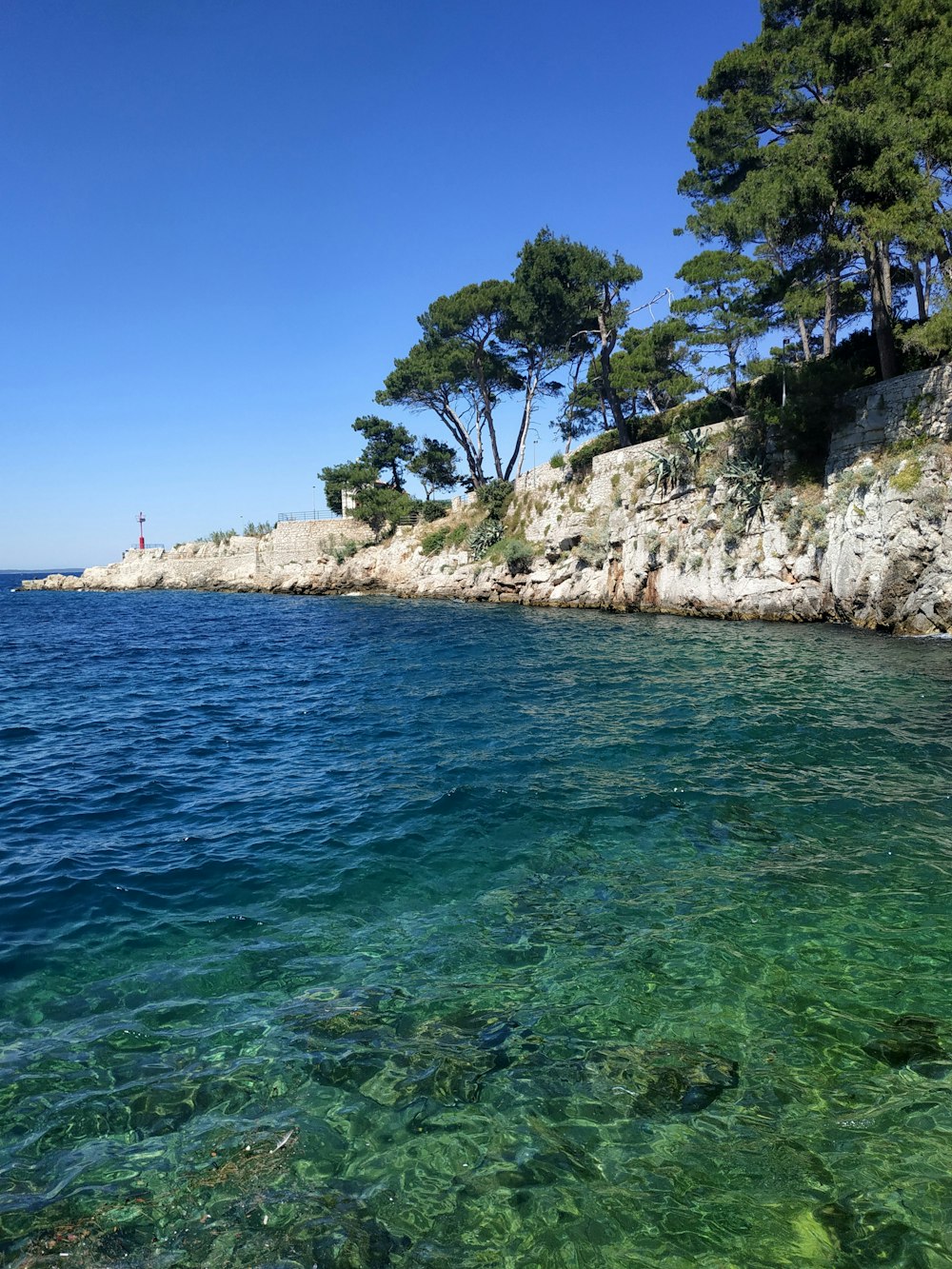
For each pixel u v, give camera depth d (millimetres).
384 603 55844
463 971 6723
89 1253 3969
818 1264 3895
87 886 8672
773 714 15594
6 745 15680
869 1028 5812
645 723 15438
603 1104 5055
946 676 19031
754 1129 4809
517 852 9336
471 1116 4977
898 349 30781
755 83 32750
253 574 79875
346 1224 4176
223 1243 4051
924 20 26547
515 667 23312
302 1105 5086
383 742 15148
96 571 100438
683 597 36500
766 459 33625
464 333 54969
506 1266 3934
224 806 11555
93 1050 5684
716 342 36156
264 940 7387
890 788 11031
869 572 27625
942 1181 4383
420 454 70375
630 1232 4121
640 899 8008
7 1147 4707
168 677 24938
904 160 24469
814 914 7551
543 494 50938
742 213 28891
